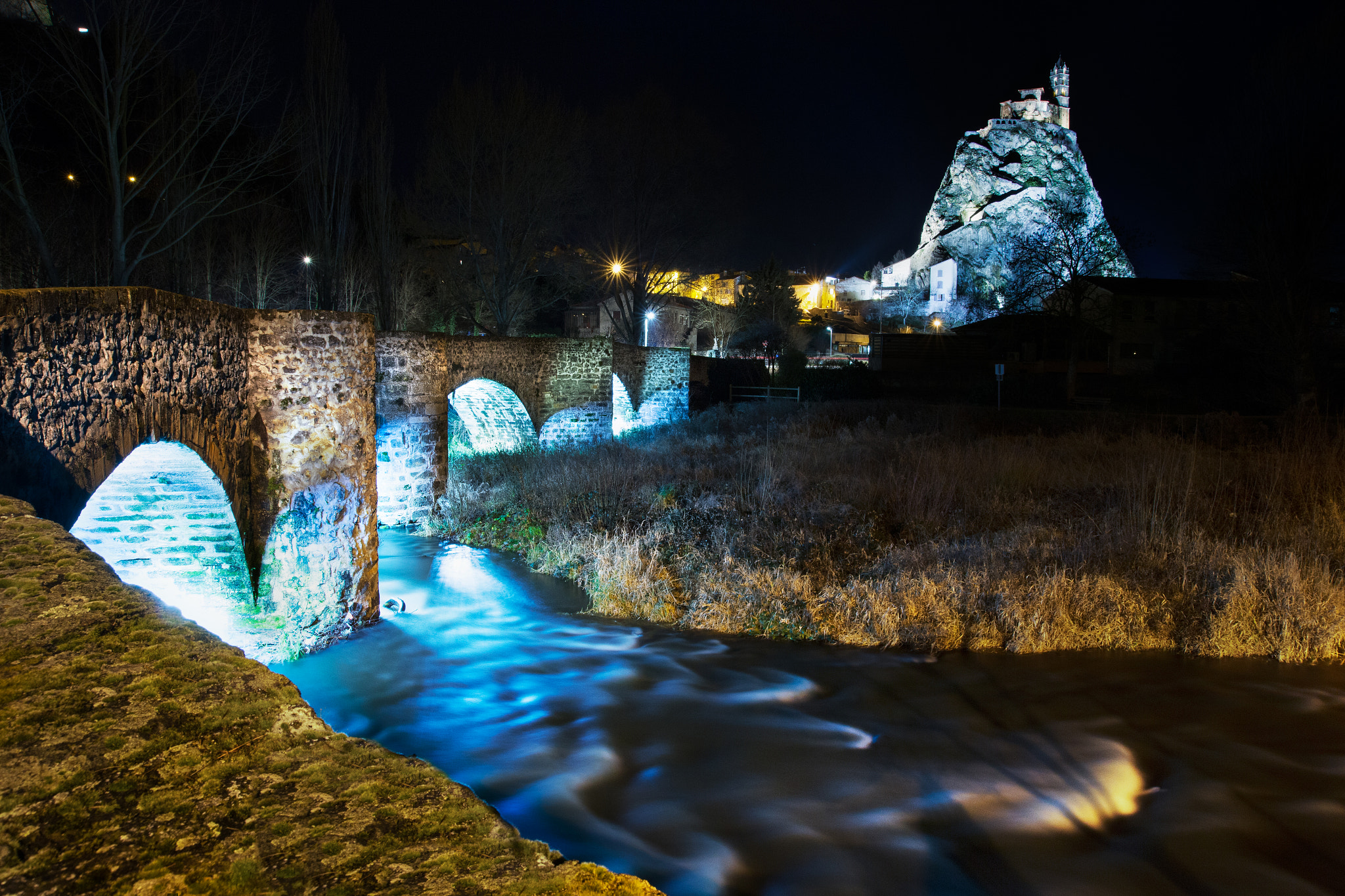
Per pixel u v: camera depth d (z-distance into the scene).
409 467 15.72
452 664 9.33
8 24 17.72
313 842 1.74
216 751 2.07
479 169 32.56
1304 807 6.08
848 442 20.31
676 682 8.78
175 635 2.68
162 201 21.95
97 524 8.10
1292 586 9.14
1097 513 12.34
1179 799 6.23
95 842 1.68
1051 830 5.91
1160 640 9.07
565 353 22.73
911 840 5.82
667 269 37.09
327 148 27.28
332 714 8.16
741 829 6.04
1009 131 132.25
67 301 5.16
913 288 115.56
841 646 9.46
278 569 9.11
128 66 17.59
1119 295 41.69
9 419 4.59
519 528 14.77
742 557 11.76
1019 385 33.56
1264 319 22.33
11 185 18.80
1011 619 9.28
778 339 62.12
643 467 17.59
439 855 1.72
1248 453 15.14
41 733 2.03
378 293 29.77
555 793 6.65
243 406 8.70
